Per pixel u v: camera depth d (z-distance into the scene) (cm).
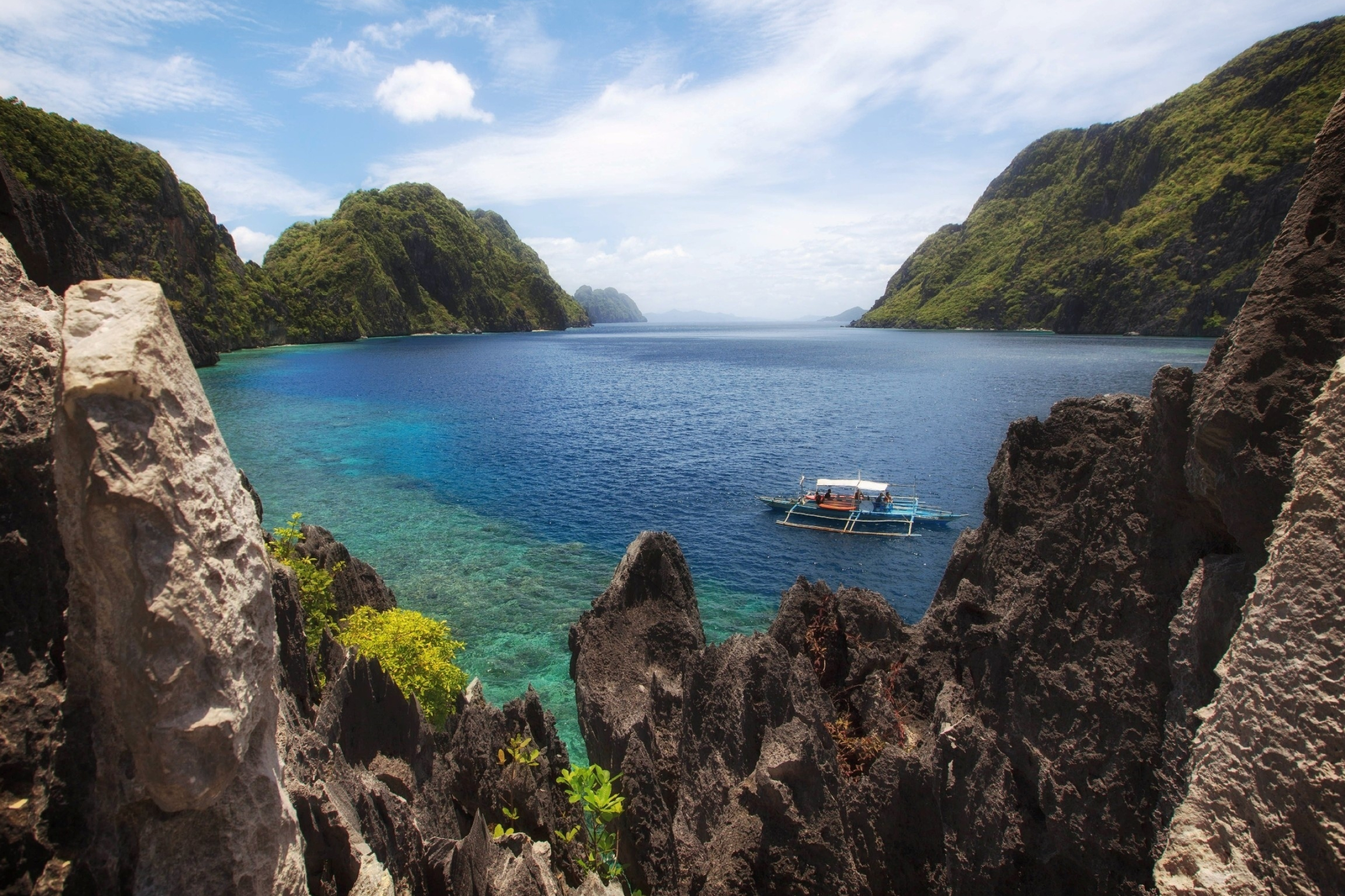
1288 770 580
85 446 452
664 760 1652
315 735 1059
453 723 1650
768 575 4088
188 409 517
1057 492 1323
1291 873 571
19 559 505
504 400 11088
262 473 6106
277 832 565
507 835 1163
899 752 1212
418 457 6931
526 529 4781
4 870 465
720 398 11500
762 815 1188
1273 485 778
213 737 479
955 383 12712
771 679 1455
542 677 2798
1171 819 898
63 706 489
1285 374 777
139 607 464
